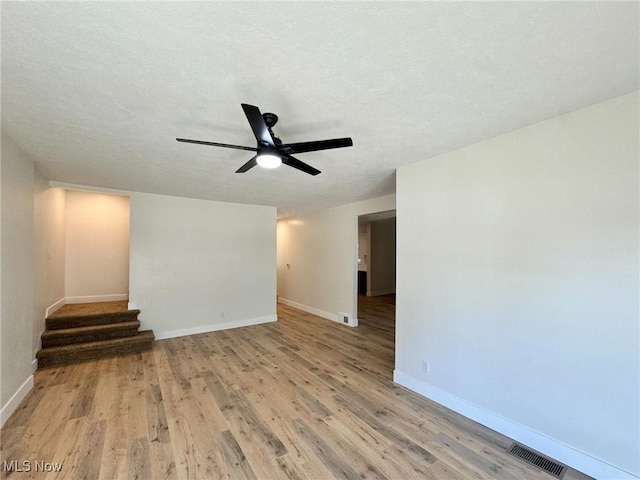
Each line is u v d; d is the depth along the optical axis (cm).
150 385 311
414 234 304
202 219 523
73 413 255
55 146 260
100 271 562
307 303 686
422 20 119
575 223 197
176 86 166
